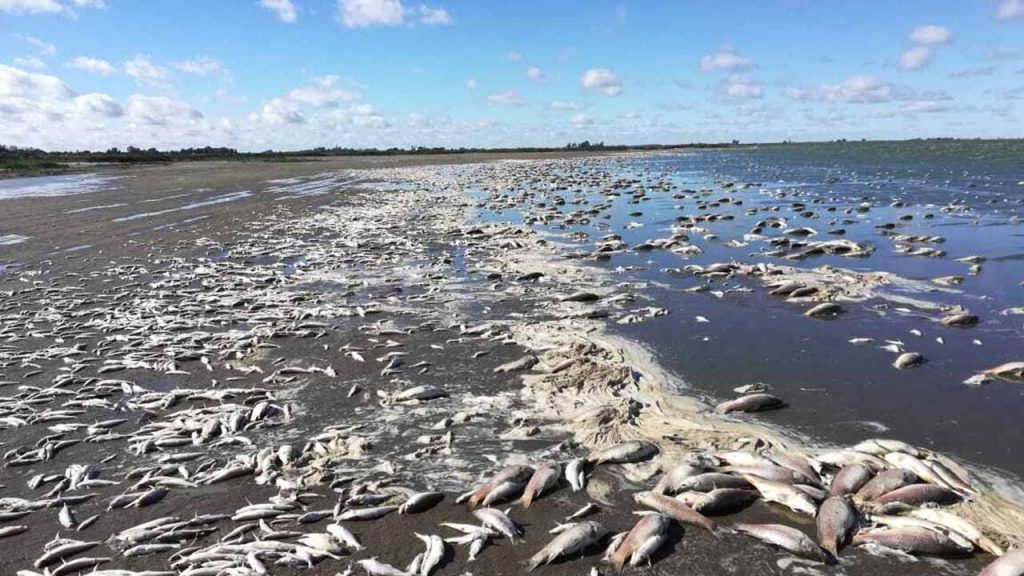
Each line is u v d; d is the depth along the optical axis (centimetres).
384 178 5700
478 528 631
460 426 854
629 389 948
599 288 1554
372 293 1572
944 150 7931
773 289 1441
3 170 6481
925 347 1084
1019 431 784
